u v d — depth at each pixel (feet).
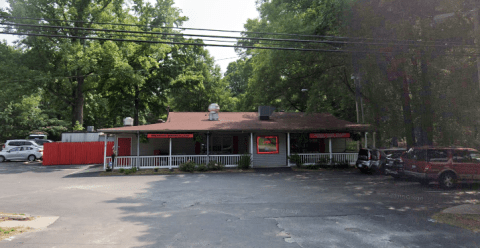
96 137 95.14
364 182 49.80
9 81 88.07
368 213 29.32
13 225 25.81
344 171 66.49
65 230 24.38
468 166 42.83
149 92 116.06
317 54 61.21
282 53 61.82
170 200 36.68
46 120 147.23
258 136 79.05
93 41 102.42
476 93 51.06
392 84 58.54
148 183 51.11
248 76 124.26
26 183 51.96
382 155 58.95
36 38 92.68
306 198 36.96
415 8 47.96
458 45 45.60
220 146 82.69
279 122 80.38
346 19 50.37
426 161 42.98
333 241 21.20
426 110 55.93
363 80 61.26
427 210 30.42
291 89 90.22
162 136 70.38
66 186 48.39
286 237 22.09
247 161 70.74
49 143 86.63
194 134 71.77
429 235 22.54
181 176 60.23
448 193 39.50
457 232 23.26
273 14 77.87
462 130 58.80
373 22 49.39
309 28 57.36
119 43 97.76
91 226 25.53
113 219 27.84
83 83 113.50
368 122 72.38
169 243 20.94
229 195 39.40
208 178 56.70
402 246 20.21
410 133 58.23
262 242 21.01
